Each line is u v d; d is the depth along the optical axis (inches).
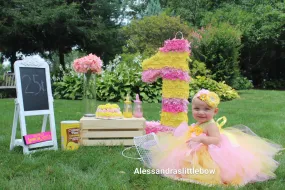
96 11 681.6
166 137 138.5
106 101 407.2
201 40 502.3
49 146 165.9
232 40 502.0
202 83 446.6
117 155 150.6
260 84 824.9
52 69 690.8
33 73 168.1
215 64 503.2
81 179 116.5
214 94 129.8
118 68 426.3
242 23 701.3
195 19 806.5
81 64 181.6
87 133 169.3
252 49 759.7
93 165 135.0
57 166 132.2
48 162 139.0
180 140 131.9
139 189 111.2
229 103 395.2
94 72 187.0
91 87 186.2
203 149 124.6
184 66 181.5
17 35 617.9
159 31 591.5
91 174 123.6
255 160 125.3
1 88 510.9
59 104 362.6
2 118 257.9
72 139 164.9
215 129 127.5
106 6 687.7
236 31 534.3
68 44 711.7
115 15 717.9
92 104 186.5
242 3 820.0
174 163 127.0
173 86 180.9
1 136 193.0
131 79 410.9
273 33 706.8
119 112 177.2
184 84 182.2
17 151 159.6
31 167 132.0
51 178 119.6
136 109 181.0
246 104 381.4
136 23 624.4
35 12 593.6
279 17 693.3
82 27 641.6
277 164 134.1
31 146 157.4
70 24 624.1
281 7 713.0
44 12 590.9
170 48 180.5
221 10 768.9
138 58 442.6
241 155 123.7
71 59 828.0
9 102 385.4
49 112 169.5
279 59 812.0
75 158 144.3
